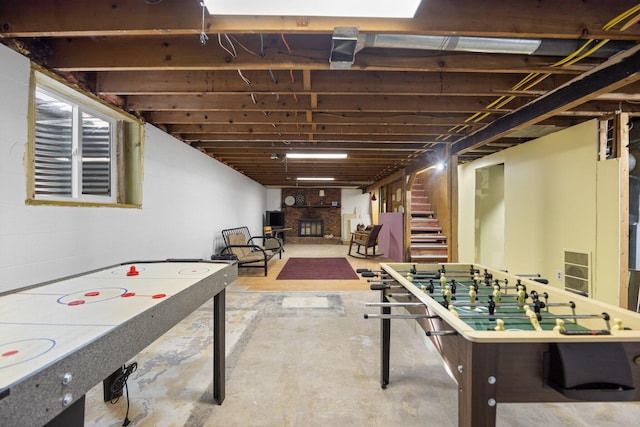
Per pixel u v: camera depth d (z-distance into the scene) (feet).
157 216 10.91
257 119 10.63
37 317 3.59
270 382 6.44
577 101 7.33
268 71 7.95
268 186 34.88
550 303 4.64
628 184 9.11
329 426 5.14
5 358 2.58
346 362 7.30
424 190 23.71
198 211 14.64
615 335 3.06
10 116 5.81
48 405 2.42
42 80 6.74
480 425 3.04
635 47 5.75
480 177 17.51
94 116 8.66
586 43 5.78
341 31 5.38
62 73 7.00
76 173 7.90
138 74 7.99
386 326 6.31
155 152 10.78
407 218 20.36
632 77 6.02
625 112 8.93
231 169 20.38
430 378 6.64
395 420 5.30
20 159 5.99
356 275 17.11
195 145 14.20
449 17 5.38
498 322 3.48
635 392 3.01
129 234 9.33
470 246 17.25
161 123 10.85
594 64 6.44
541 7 5.41
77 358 2.72
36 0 5.48
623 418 5.38
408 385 6.38
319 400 5.84
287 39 6.57
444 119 10.73
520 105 8.98
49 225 6.63
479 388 3.04
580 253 10.02
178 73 8.00
